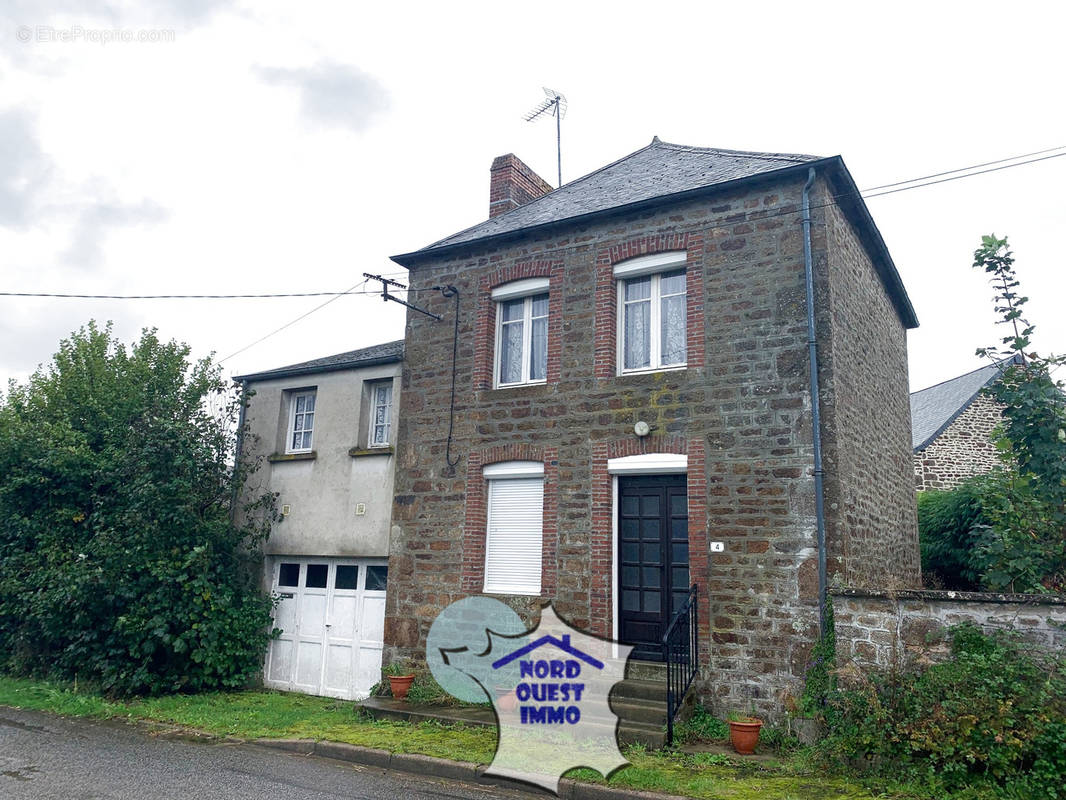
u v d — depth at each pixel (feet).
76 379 47.60
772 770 24.23
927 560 48.67
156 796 21.98
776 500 29.35
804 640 27.76
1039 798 20.27
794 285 30.71
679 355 33.58
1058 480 26.73
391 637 37.63
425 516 38.04
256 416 47.57
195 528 41.22
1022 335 28.35
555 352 35.86
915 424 69.41
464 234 41.98
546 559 33.91
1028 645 22.81
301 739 29.09
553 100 59.57
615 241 35.27
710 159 38.60
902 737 22.91
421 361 40.06
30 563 42.42
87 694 37.99
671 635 27.91
